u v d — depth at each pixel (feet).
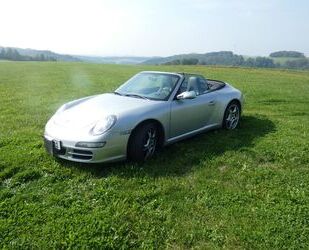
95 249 11.62
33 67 131.13
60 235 12.17
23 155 19.42
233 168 18.89
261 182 17.15
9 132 25.04
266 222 13.39
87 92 51.08
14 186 15.99
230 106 26.32
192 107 22.11
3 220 13.03
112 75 92.79
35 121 28.96
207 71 131.44
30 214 13.57
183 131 21.99
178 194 15.51
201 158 19.95
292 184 17.01
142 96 21.33
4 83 63.67
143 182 16.66
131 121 18.01
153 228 12.82
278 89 62.69
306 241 12.28
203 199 15.08
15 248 11.53
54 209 13.91
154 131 19.53
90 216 13.38
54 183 16.38
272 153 21.21
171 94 21.17
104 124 17.44
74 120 18.34
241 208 14.42
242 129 27.07
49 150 18.31
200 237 12.44
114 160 17.80
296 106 42.01
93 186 16.05
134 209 14.14
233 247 11.96
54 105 37.99
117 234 12.39
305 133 26.53
